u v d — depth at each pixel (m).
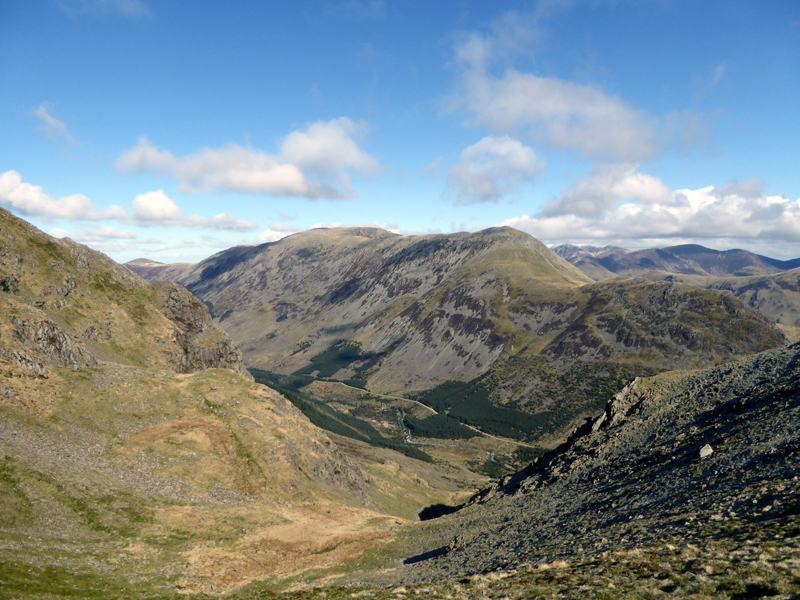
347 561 63.66
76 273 166.50
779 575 20.48
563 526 49.72
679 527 33.31
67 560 50.22
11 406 81.38
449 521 77.75
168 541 63.19
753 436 49.66
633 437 76.50
